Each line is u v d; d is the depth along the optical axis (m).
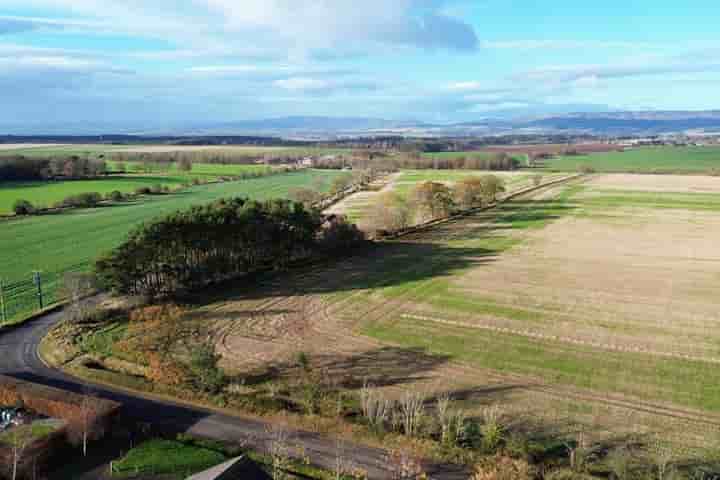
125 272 68.56
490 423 38.59
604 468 35.84
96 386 47.94
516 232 115.06
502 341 58.09
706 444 38.75
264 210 86.81
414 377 49.75
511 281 80.00
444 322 63.81
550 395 46.19
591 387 47.56
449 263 90.56
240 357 54.25
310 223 92.19
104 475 35.59
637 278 81.00
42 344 57.47
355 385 48.28
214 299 72.56
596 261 90.94
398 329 61.78
